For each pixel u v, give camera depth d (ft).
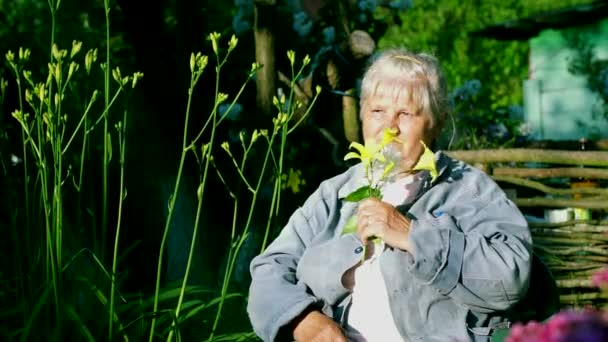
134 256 17.79
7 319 11.16
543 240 17.74
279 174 10.89
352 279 9.53
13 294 11.88
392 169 9.68
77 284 11.01
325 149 20.53
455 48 71.97
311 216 10.11
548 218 18.44
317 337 9.22
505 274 8.85
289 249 10.00
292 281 9.81
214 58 20.42
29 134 10.42
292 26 21.29
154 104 17.89
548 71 51.21
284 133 10.86
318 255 9.59
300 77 21.34
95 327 10.77
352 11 21.90
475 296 8.91
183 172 17.75
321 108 20.44
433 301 9.13
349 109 20.12
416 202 9.59
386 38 71.26
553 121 51.01
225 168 19.27
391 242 9.02
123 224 18.02
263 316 9.47
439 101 9.78
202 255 17.44
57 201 10.30
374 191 9.34
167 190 17.61
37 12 27.63
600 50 49.88
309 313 9.37
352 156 9.22
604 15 48.49
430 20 73.31
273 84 19.51
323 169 20.59
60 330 10.12
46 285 10.34
